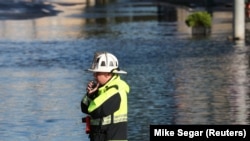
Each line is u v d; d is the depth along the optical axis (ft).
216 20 171.12
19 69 85.76
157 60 90.94
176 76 74.59
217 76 73.56
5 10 217.15
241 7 117.50
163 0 314.96
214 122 48.52
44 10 227.61
